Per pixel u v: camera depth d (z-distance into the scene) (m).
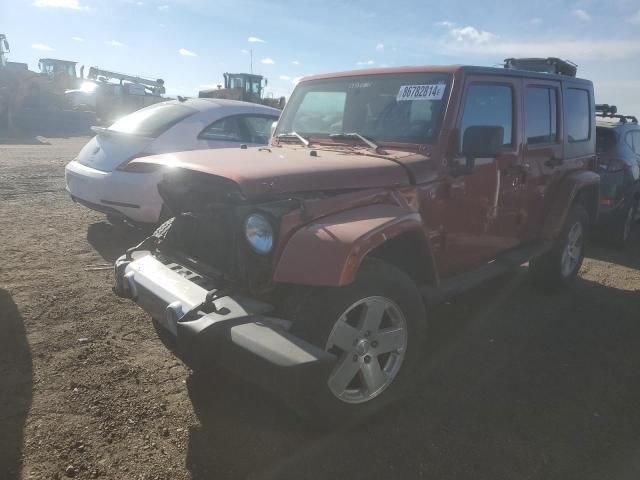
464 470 2.76
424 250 3.27
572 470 2.79
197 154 3.53
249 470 2.70
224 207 3.09
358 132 4.03
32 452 2.71
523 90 4.43
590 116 5.76
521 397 3.49
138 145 5.96
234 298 2.89
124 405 3.16
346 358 2.92
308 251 2.69
